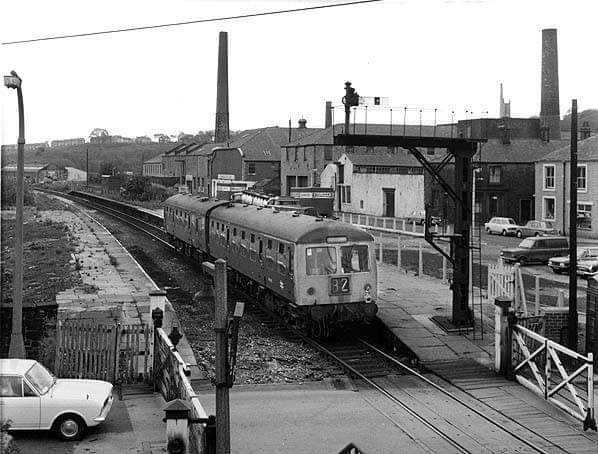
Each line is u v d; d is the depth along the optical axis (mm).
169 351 14508
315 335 21078
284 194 72250
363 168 62688
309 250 20516
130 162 181750
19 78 15703
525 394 16234
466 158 20984
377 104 20406
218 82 89250
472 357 18922
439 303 24453
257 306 25172
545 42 68312
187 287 28625
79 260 34156
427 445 12984
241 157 75812
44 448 12234
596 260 34844
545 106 68625
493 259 39812
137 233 51344
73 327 16109
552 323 19297
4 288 26984
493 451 12688
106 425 13453
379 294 26047
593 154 49438
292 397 15867
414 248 42938
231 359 9594
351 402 15586
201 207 33812
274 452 12617
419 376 17500
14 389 12555
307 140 67812
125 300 24141
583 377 17594
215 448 10125
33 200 77188
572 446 12977
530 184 58688
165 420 10688
